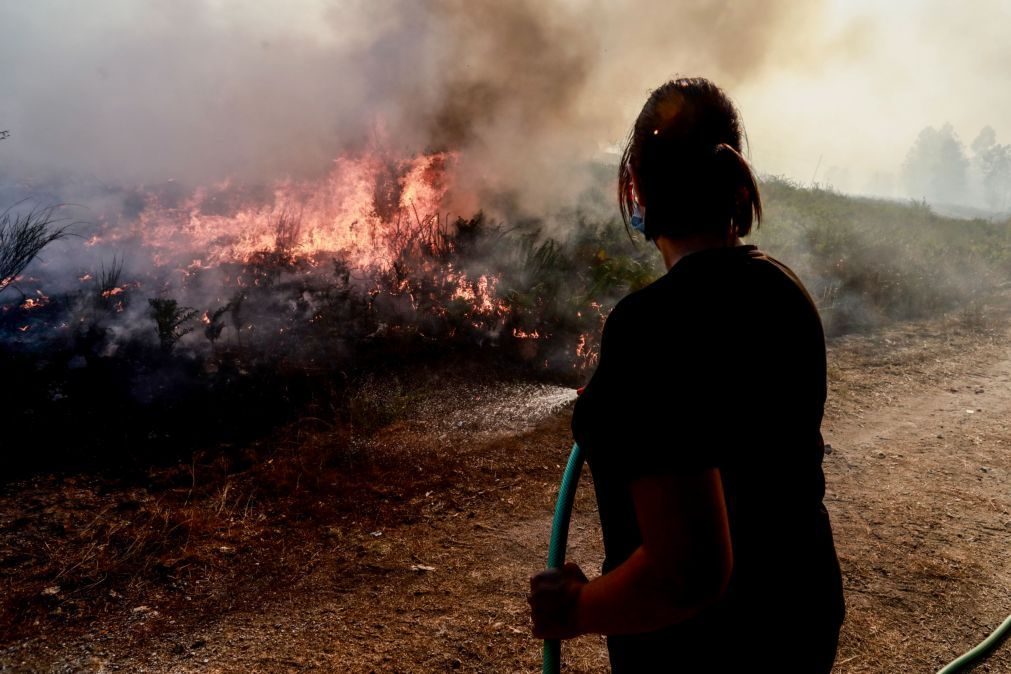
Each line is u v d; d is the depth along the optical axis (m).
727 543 0.89
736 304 0.99
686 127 1.05
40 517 3.06
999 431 4.81
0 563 2.78
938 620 2.80
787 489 1.06
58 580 2.72
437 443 4.05
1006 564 3.20
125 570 2.81
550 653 1.25
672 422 0.90
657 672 1.08
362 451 3.84
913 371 6.10
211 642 2.50
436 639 2.57
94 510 3.15
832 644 1.14
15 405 3.64
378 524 3.29
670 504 0.89
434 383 4.66
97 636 2.50
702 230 1.05
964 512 3.68
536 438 4.26
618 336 0.98
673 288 0.99
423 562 3.03
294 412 4.08
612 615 0.95
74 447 3.53
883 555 3.24
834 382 5.73
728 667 1.04
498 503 3.56
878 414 5.09
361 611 2.70
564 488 1.38
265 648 2.48
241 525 3.17
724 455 0.96
